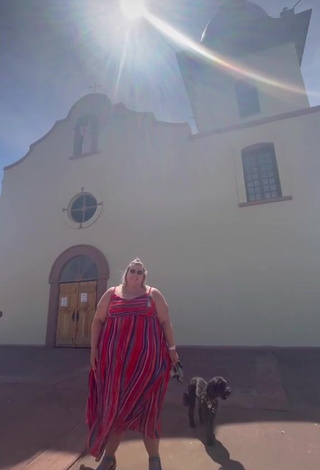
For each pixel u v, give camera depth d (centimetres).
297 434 330
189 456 291
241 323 823
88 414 250
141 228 1004
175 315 883
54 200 1159
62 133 1252
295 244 840
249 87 1278
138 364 233
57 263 1064
